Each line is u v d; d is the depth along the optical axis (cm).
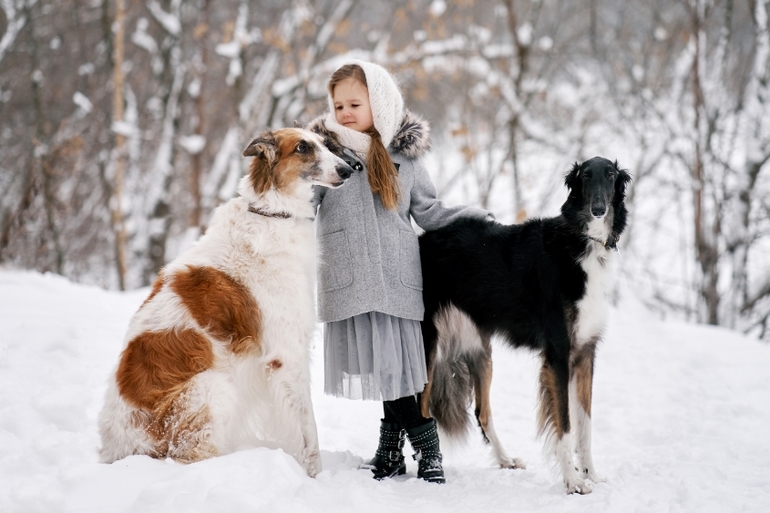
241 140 1711
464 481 383
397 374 371
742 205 1226
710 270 1266
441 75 1762
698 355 672
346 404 543
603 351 702
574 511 325
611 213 382
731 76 1438
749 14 1443
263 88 1744
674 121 1537
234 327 354
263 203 368
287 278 361
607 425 503
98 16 2017
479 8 1827
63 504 291
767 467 383
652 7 1795
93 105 1783
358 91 386
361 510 313
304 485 321
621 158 1591
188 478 301
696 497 328
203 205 1705
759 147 1222
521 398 598
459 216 421
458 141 1795
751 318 1216
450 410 419
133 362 344
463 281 414
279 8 1959
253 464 318
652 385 598
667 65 1719
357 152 388
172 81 1778
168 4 1836
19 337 538
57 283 778
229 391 348
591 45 1867
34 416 408
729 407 511
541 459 443
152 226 1683
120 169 1542
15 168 1714
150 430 337
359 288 371
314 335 377
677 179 1463
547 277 387
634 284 1360
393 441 393
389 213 386
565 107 1778
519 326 404
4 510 288
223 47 1727
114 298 767
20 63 1878
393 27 1739
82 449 359
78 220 1803
